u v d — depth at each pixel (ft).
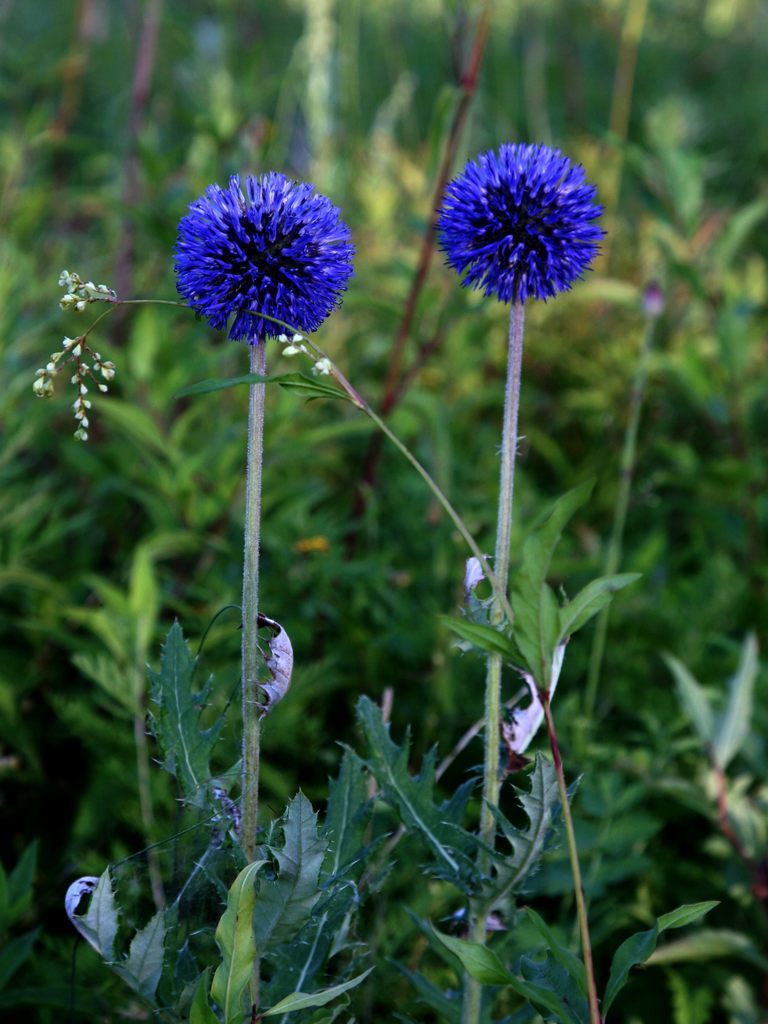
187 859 1.89
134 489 2.83
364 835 2.14
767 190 5.16
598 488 3.51
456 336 3.28
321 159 4.25
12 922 2.18
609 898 2.41
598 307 4.18
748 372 3.88
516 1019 2.00
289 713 2.46
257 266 1.79
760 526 3.43
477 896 1.87
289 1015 1.84
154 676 1.87
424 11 6.84
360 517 3.08
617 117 4.51
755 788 2.68
